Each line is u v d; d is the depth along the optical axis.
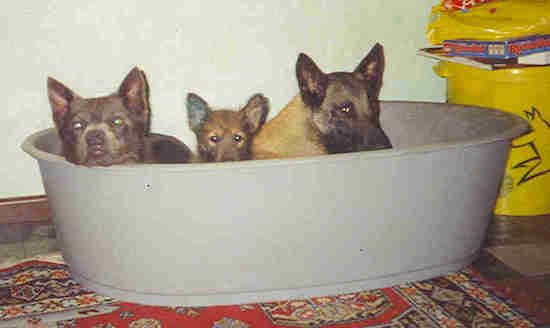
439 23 2.31
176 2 2.20
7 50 2.10
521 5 2.11
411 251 1.68
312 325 1.48
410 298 1.62
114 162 1.63
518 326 1.47
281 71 2.37
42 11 2.10
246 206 1.48
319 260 1.59
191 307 1.59
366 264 1.64
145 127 1.72
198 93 2.31
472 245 1.81
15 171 2.22
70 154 1.59
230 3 2.25
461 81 2.29
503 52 2.04
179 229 1.50
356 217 1.57
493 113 1.99
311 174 1.48
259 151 1.93
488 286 1.69
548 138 2.18
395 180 1.56
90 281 1.68
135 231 1.51
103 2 2.14
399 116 2.29
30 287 1.71
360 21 2.41
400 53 2.49
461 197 1.68
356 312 1.55
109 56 2.20
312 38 2.37
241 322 1.50
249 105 1.92
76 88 2.20
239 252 1.54
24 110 2.17
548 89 2.12
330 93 2.02
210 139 1.90
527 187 2.25
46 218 2.29
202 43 2.27
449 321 1.49
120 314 1.55
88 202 1.53
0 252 1.99
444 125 2.17
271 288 1.60
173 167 1.42
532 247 1.97
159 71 2.25
